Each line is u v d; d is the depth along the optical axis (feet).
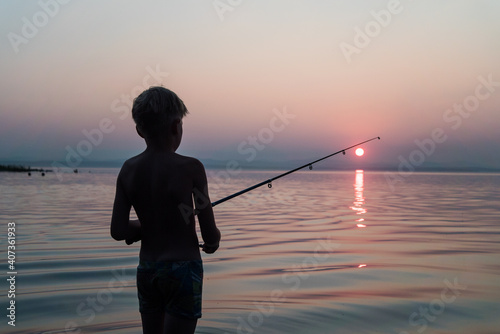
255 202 47.65
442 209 40.24
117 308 12.18
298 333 10.37
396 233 25.66
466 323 11.03
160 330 6.73
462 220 31.81
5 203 41.91
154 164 6.56
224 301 12.93
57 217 31.37
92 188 67.15
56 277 15.42
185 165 6.52
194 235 6.58
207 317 11.51
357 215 34.99
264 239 23.59
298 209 39.99
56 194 54.29
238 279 15.46
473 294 13.50
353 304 12.60
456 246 21.58
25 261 17.75
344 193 64.54
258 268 17.10
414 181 124.36
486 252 20.10
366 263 17.87
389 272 16.37
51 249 20.17
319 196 57.72
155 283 6.41
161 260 6.40
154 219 6.48
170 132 6.67
